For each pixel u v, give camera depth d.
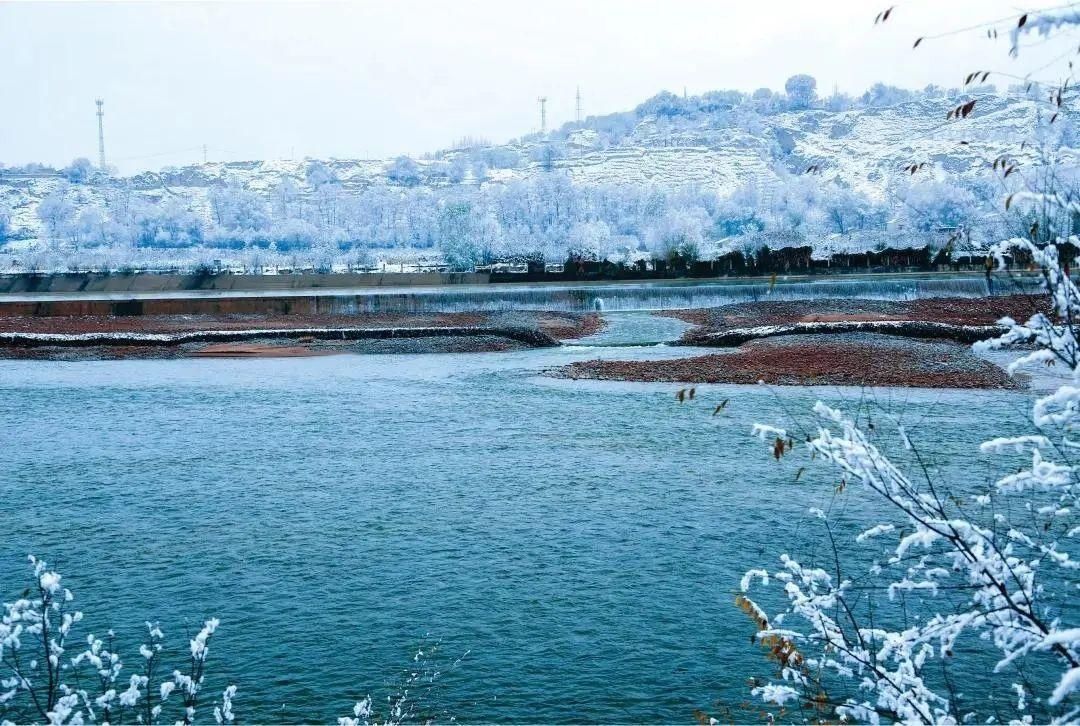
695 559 19.66
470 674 14.86
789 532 21.02
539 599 17.80
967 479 22.80
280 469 28.70
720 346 63.19
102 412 39.75
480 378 49.62
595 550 20.47
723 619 16.59
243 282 114.31
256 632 16.55
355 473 28.03
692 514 22.91
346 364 57.16
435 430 34.75
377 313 83.31
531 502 24.47
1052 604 10.90
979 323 59.75
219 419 37.75
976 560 5.67
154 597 18.23
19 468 29.12
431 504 24.47
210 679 14.78
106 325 76.44
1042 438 5.27
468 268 138.88
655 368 50.34
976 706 12.04
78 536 22.12
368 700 11.73
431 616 17.11
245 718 13.55
